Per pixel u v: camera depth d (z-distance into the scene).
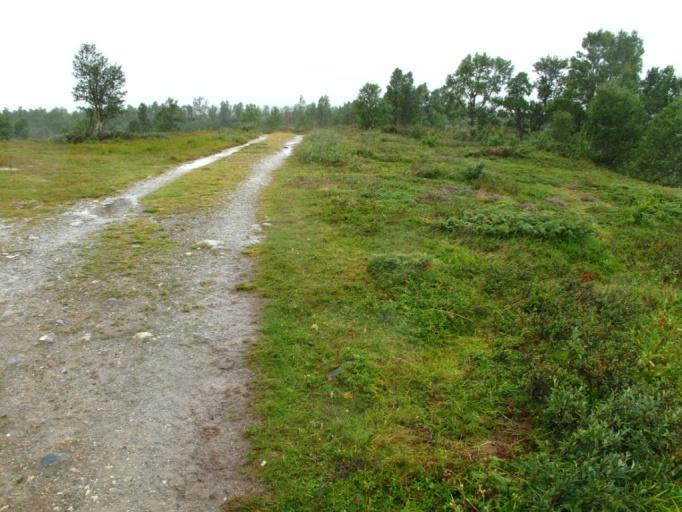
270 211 13.73
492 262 9.83
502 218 12.38
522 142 42.44
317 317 7.15
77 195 15.09
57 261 9.15
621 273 10.43
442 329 6.98
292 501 3.97
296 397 5.29
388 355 6.18
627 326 6.93
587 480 3.86
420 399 5.34
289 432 4.75
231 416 4.97
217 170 21.95
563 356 5.95
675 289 9.55
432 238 11.47
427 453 4.52
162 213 13.23
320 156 25.55
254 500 3.96
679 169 29.20
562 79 49.72
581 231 11.69
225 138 42.53
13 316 6.87
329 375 5.71
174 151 30.39
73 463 4.23
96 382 5.43
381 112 53.91
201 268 9.11
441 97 68.31
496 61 50.47
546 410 4.86
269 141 44.22
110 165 22.62
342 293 7.97
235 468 4.30
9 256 9.27
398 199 15.12
